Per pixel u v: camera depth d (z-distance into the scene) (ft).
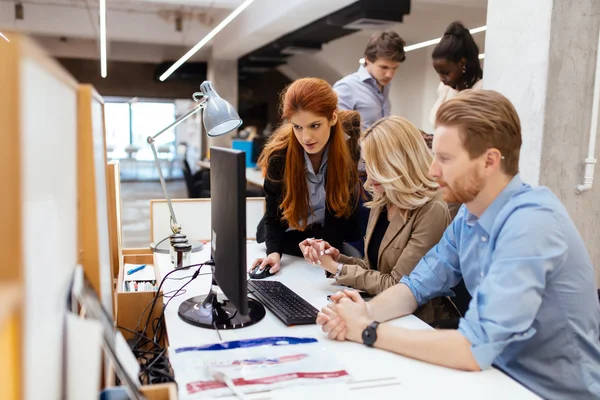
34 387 1.67
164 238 7.88
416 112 25.35
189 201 8.45
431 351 3.86
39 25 24.62
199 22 27.14
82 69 38.37
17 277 1.56
